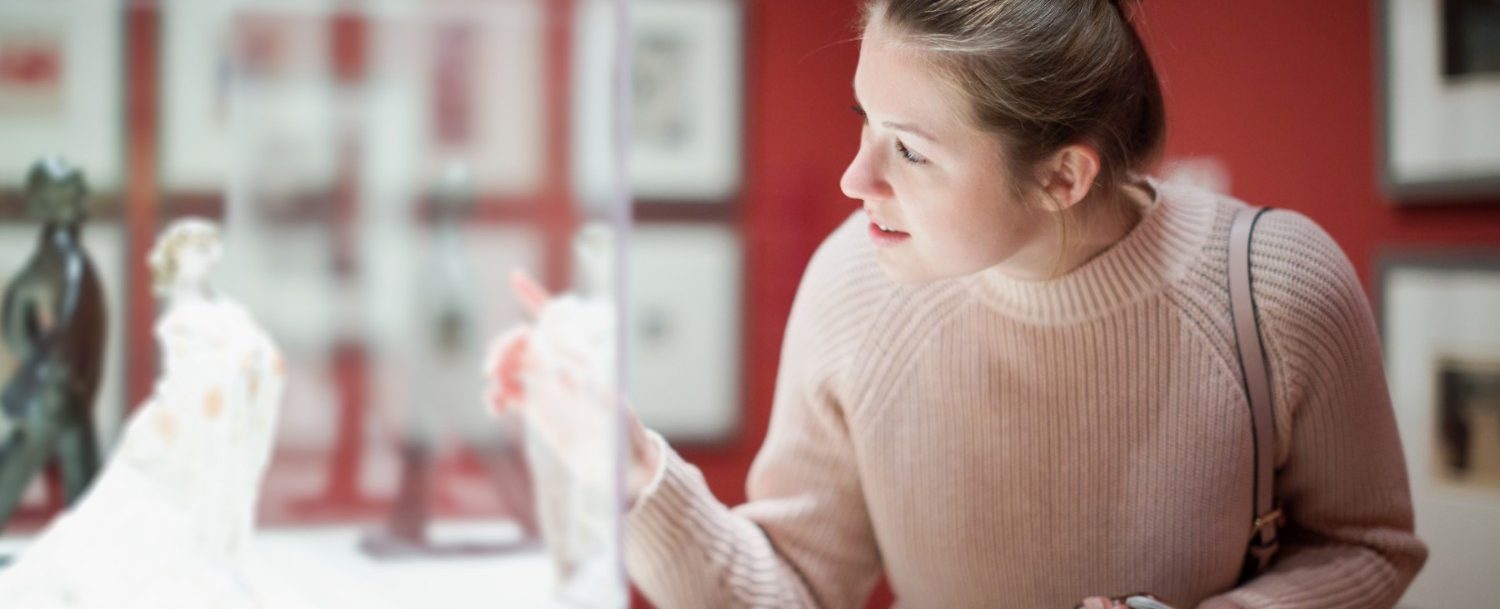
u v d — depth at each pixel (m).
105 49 1.60
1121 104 0.78
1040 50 0.76
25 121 1.57
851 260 0.98
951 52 0.75
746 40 1.84
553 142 1.64
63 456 1.51
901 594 1.04
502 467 1.56
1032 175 0.78
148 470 1.42
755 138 1.84
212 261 1.52
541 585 1.25
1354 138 1.48
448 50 1.67
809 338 1.00
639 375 1.89
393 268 1.72
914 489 0.96
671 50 1.87
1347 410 0.86
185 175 1.65
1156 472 0.89
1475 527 1.39
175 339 1.45
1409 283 1.43
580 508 1.26
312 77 1.68
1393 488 0.90
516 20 1.63
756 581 0.96
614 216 1.60
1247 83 1.52
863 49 0.81
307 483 1.64
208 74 1.65
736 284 1.88
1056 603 0.96
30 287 1.51
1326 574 0.88
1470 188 1.36
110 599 1.27
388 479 1.65
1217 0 1.53
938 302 0.93
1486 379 1.37
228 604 1.27
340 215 1.71
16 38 1.56
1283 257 0.85
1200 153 1.51
